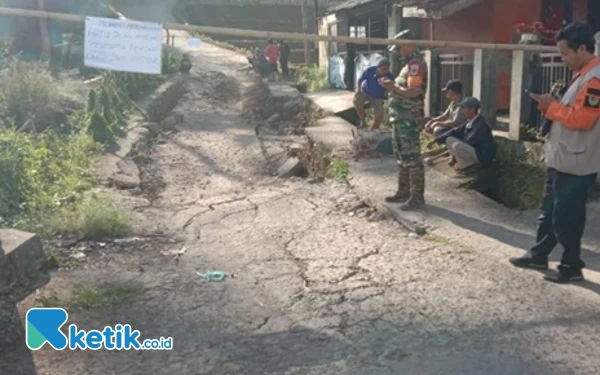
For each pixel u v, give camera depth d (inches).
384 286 207.0
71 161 382.9
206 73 989.8
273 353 166.6
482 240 244.7
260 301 201.5
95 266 237.0
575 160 187.9
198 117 697.6
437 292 199.3
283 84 858.1
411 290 202.2
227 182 405.4
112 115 505.7
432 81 470.3
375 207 304.2
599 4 481.4
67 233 271.0
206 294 208.7
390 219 285.7
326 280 215.6
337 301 197.5
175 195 368.2
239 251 253.6
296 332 177.9
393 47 293.7
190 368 160.6
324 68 1008.2
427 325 177.3
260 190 372.2
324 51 1031.0
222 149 511.2
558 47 190.9
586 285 198.4
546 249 210.5
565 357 156.4
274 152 485.4
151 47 224.2
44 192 320.8
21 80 466.9
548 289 197.0
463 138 342.6
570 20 495.8
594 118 182.9
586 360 154.6
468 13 534.6
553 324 173.5
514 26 496.7
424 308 188.2
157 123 617.6
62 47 685.3
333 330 177.9
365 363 158.7
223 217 309.7
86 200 314.8
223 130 610.2
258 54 1007.6
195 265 238.4
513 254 228.2
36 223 278.4
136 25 223.1
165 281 221.1
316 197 338.0
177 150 506.3
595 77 181.9
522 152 339.6
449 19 568.1
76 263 239.6
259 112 745.0
